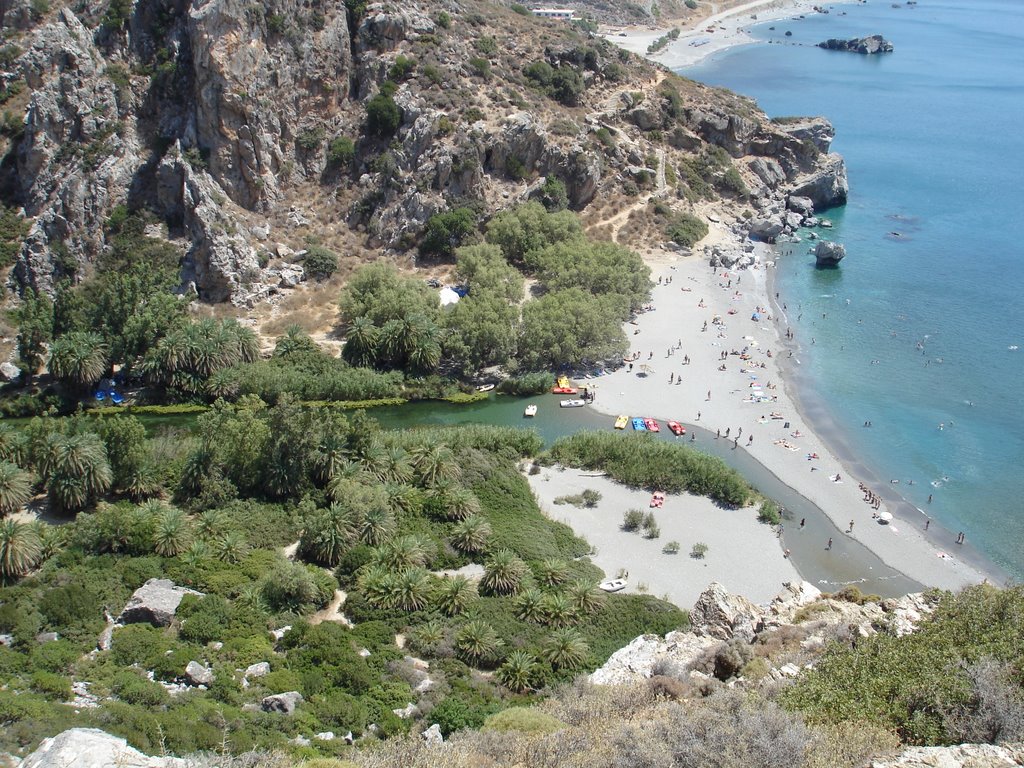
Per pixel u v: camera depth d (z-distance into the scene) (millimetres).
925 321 134500
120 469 87375
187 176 129375
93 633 63750
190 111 136375
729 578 77812
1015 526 88125
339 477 84688
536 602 70312
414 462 89938
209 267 125688
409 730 53000
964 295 143750
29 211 132250
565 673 62406
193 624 63531
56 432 87562
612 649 66312
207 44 131625
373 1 155375
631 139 171750
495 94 155000
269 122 140375
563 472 95000
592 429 104875
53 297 125438
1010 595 46656
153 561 73938
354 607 69438
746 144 186250
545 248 139750
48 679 54875
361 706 56344
